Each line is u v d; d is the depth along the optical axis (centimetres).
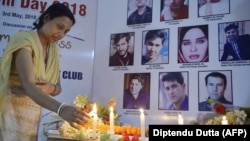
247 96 153
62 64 189
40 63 109
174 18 177
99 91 190
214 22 167
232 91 157
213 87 161
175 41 175
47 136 151
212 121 135
